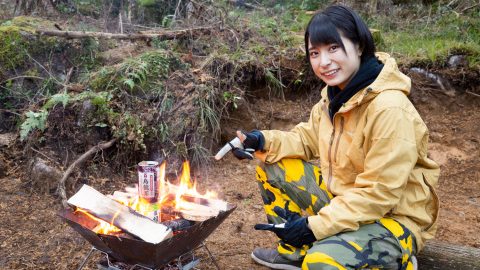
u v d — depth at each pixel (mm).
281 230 2168
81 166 3750
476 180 4215
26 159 3865
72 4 6305
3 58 4398
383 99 2119
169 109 4047
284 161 2633
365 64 2203
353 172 2328
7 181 3684
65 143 3883
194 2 5297
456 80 4871
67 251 2920
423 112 4871
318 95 4891
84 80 4312
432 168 2305
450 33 5668
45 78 4371
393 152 2061
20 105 4340
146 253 2035
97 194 2256
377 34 5258
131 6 6402
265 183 2678
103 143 3861
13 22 4965
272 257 2779
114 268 2234
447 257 2625
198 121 4082
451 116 4828
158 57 4430
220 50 4785
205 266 2820
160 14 6367
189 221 2262
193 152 4016
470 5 6129
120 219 2121
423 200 2246
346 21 2150
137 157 3928
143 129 3902
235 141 2604
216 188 3891
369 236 2123
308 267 2111
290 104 4875
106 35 4688
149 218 2098
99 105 3904
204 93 4180
